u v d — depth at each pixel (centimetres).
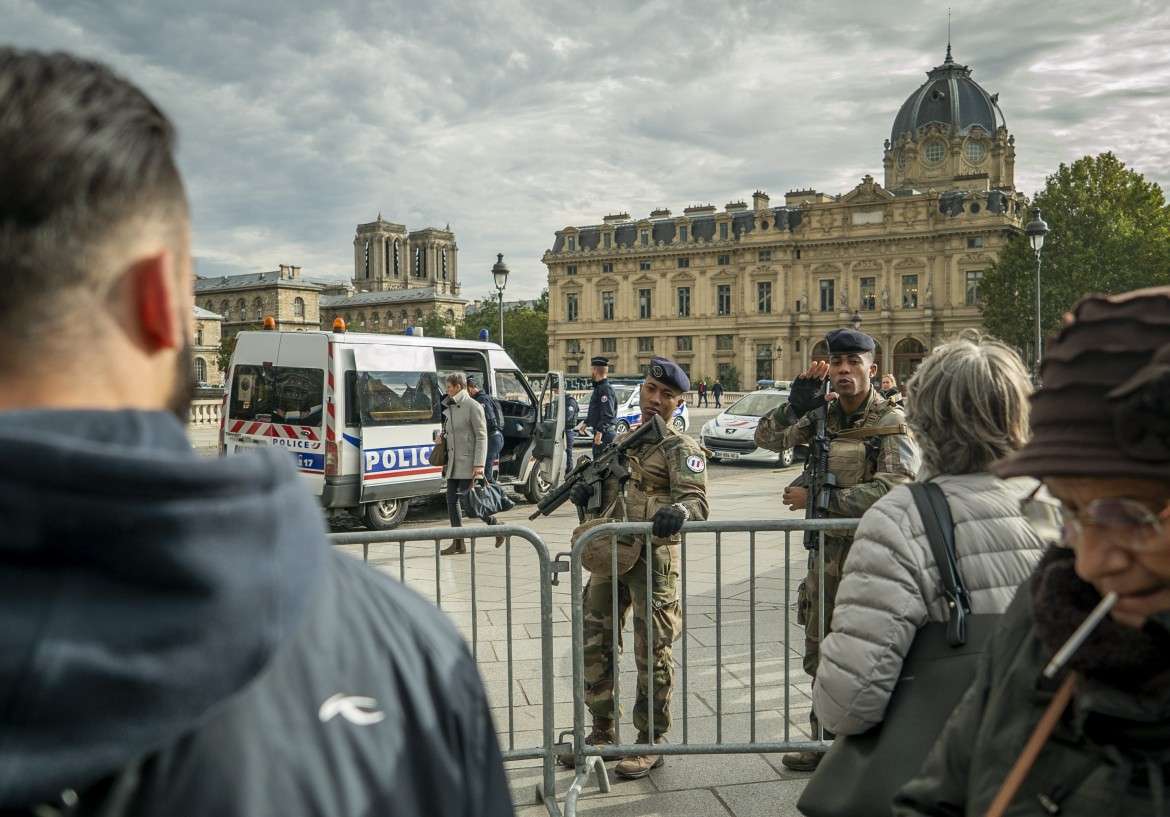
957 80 8244
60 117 66
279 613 67
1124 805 106
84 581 61
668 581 394
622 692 479
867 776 188
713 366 7350
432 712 83
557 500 421
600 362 1354
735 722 440
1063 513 110
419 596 94
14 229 64
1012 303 5456
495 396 1253
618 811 351
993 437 212
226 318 12062
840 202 6800
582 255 7862
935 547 198
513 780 382
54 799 60
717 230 7344
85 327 68
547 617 353
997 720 125
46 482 57
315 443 990
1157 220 5316
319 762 73
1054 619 114
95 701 59
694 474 382
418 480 1069
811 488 388
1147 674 105
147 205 71
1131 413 92
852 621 198
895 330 6656
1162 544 97
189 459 67
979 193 6431
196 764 67
